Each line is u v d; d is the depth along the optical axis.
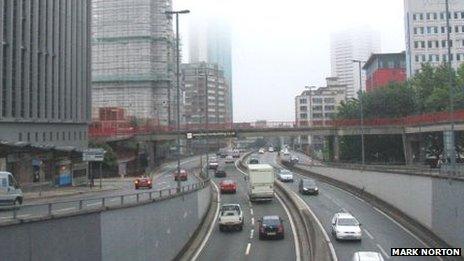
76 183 74.50
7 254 15.30
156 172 106.19
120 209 23.66
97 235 21.02
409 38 158.62
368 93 107.81
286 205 56.12
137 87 148.50
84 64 91.31
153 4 148.62
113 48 149.88
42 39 74.94
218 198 62.81
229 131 98.12
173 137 102.56
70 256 18.73
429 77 99.69
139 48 147.62
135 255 25.50
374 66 175.00
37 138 73.56
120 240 23.53
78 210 19.75
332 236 38.41
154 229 29.02
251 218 48.53
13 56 67.56
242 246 36.38
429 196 39.81
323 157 132.00
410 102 100.19
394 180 50.41
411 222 43.94
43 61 75.19
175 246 33.72
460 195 32.59
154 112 148.00
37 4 73.31
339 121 98.44
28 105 70.56
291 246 35.97
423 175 41.50
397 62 168.25
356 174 65.94
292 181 82.00
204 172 93.31
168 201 32.53
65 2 83.31
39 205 17.42
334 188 72.06
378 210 51.50
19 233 15.88
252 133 99.25
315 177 86.88
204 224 46.12
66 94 83.62
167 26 149.75
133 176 98.25
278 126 100.44
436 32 157.12
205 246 37.09
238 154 149.50
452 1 156.38
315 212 50.22
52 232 17.64
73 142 86.19
